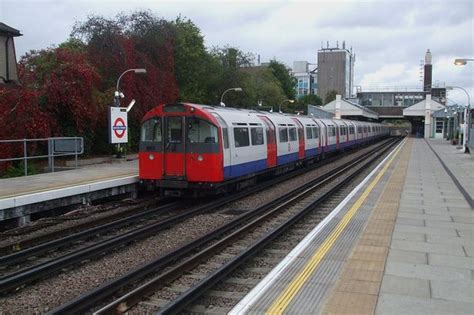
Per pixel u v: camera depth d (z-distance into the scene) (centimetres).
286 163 2441
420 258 823
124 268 924
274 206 1605
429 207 1337
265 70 8500
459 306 601
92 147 2905
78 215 1420
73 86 2517
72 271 904
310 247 891
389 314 574
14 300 754
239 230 1155
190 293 695
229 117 1725
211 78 5528
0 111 2259
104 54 3106
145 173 1648
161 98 3362
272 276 723
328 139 3606
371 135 6638
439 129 8431
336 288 668
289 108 9344
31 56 2650
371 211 1269
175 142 1600
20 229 1245
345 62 16175
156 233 1215
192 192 1659
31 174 1916
